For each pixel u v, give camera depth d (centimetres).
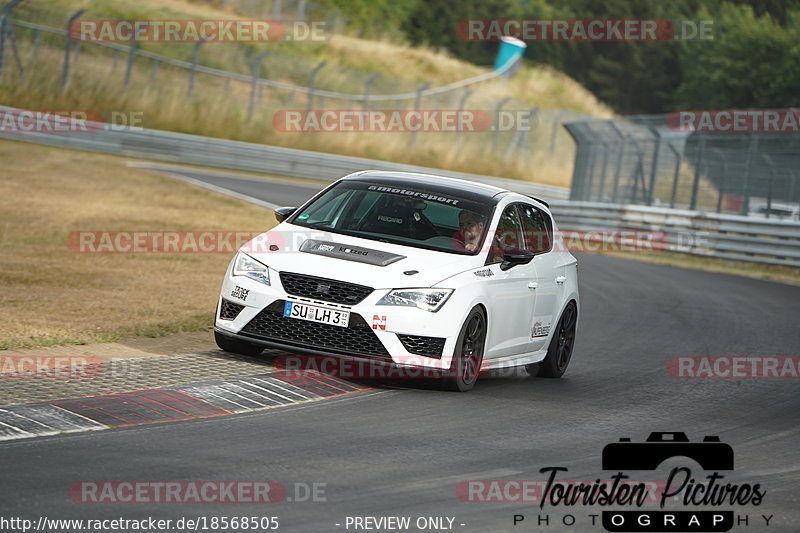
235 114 14650
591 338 4275
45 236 6066
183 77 14925
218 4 19100
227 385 2703
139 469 1939
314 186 12044
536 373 3422
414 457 2180
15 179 8569
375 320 2766
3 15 12900
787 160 8788
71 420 2252
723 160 9381
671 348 4144
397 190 3225
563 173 17738
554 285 3384
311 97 14562
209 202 8662
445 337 2803
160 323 3653
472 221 3130
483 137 17212
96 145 11762
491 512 1844
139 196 8500
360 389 2833
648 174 10338
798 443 2617
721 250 8694
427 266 2881
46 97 13075
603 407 2919
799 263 8150
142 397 2511
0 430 2123
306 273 2831
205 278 5084
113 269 5109
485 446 2328
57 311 3816
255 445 2173
